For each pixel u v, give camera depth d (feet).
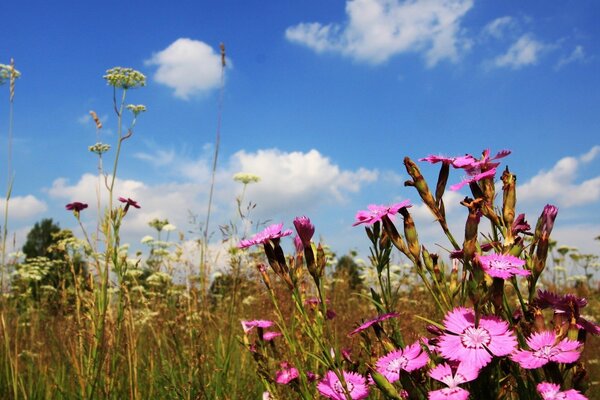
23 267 25.07
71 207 15.11
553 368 5.19
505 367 5.87
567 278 28.91
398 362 6.27
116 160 14.60
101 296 13.82
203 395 13.28
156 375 15.11
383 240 7.36
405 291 20.10
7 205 15.89
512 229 6.29
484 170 6.56
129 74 15.61
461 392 5.29
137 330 16.88
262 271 8.34
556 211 5.95
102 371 14.03
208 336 16.34
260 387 14.24
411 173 6.71
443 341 5.50
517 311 6.67
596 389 15.25
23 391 14.37
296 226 7.05
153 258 23.54
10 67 15.76
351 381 7.43
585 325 5.63
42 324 19.42
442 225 6.63
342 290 22.30
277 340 11.87
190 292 18.02
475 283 5.43
